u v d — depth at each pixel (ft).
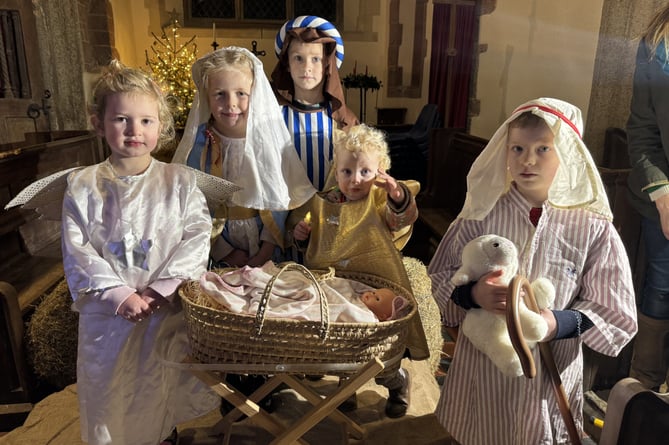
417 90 30.78
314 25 7.11
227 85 6.27
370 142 6.15
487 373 5.57
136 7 28.58
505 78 16.22
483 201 5.55
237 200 6.64
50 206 6.25
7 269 11.31
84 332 5.69
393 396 7.54
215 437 7.17
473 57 18.81
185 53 24.49
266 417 5.65
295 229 6.84
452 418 5.96
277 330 4.91
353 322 5.04
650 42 6.10
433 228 16.57
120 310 5.31
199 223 6.02
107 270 5.44
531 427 5.37
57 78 19.30
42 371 9.16
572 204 5.11
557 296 5.28
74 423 7.54
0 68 17.53
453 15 23.63
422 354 6.51
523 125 5.06
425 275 10.16
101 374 5.64
